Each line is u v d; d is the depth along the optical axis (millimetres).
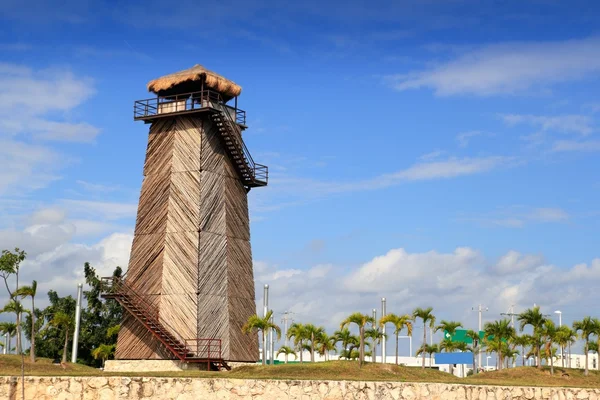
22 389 55719
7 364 66125
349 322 70375
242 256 77500
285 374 64438
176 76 76000
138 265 74500
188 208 73875
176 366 71562
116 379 56781
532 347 98062
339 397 59719
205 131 75500
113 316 102625
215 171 75812
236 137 77062
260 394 58500
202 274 72312
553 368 83812
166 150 76250
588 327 83625
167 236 73875
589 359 143875
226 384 58281
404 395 61688
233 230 76875
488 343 99750
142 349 73500
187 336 71062
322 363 69375
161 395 57344
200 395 57844
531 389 67250
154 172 76312
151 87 77188
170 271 73000
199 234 72938
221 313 73438
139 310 72438
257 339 76750
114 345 93500
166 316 72062
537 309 86250
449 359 126125
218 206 75375
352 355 102812
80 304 88875
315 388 59375
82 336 99312
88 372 64688
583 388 70250
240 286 76438
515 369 82062
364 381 61031
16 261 55750
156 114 76562
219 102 77938
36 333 98562
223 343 72875
